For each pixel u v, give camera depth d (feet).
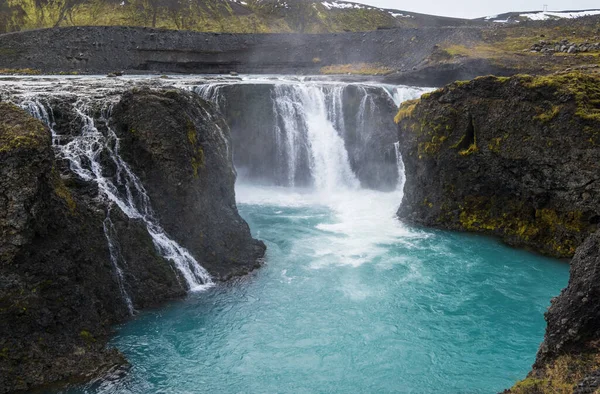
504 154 77.71
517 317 58.13
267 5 440.04
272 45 281.95
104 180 61.62
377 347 51.55
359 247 78.79
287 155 121.29
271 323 55.67
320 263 72.08
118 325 53.52
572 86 71.92
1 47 243.40
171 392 43.91
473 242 80.94
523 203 79.05
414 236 83.97
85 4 391.86
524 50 181.98
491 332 54.85
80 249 50.55
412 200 91.86
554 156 72.13
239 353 50.06
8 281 42.37
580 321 34.60
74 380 43.73
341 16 437.58
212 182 68.28
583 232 71.36
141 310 56.70
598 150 67.77
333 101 121.70
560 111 71.31
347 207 102.63
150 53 265.54
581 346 34.65
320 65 266.16
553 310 37.27
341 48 269.64
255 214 96.84
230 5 430.20
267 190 116.78
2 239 42.63
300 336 53.31
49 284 45.96
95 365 45.55
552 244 75.61
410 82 184.44
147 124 62.95
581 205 70.59
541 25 214.69
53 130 69.31
